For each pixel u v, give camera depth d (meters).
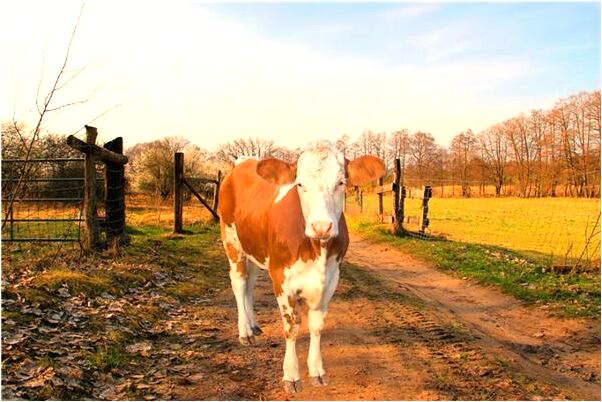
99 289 6.76
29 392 4.04
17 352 4.53
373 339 6.05
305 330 6.36
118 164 10.54
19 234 10.55
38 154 13.41
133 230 14.19
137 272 8.01
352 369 5.14
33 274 6.91
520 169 63.75
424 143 72.12
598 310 7.29
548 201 39.22
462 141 70.50
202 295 7.84
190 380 4.74
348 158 4.82
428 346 5.81
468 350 5.66
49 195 15.06
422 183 62.28
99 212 15.03
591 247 15.94
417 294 8.63
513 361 5.41
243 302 6.12
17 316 5.29
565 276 9.40
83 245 8.85
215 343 5.77
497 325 6.98
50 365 4.44
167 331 6.01
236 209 6.05
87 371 4.57
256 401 4.41
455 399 4.47
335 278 4.77
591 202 34.09
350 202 30.69
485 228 22.75
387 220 19.53
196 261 10.29
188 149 30.11
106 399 4.24
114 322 5.81
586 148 55.47
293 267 4.68
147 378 4.70
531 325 6.95
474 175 67.19
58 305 5.90
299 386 4.62
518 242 17.50
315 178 4.38
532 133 64.38
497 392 4.62
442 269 10.98
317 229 4.14
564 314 7.21
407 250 13.44
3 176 10.70
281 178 4.75
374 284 9.23
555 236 19.44
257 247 5.52
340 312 7.21
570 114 56.78
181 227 14.50
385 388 4.70
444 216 29.94
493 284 9.16
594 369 5.43
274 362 5.29
